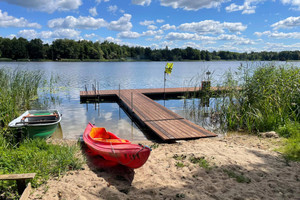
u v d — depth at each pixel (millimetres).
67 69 49531
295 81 9719
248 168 5234
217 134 9211
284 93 9562
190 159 5832
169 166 5508
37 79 18625
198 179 4793
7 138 7016
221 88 12234
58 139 8133
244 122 10078
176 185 4566
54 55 104250
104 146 5934
